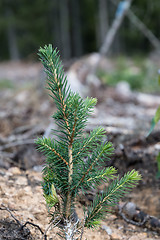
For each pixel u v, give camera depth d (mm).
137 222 1833
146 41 22531
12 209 1545
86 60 6891
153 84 7320
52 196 1050
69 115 1018
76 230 1128
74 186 1060
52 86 1008
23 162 2391
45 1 28359
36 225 1388
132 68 12156
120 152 2289
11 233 1346
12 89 7715
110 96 5402
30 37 27875
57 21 30391
